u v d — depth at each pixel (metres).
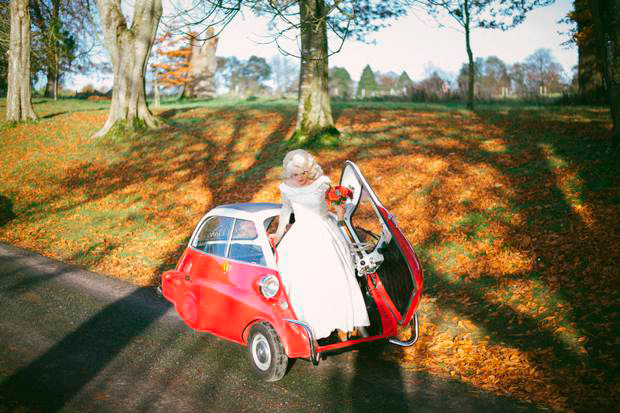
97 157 19.31
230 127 20.58
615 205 8.20
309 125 16.05
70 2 31.23
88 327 6.25
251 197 12.88
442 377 4.79
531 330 5.64
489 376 4.73
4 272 9.08
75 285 8.30
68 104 36.00
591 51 23.64
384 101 33.56
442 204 10.11
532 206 9.08
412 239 8.95
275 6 7.64
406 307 4.73
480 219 9.12
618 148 10.30
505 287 6.81
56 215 13.91
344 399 4.30
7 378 4.65
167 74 43.72
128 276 9.02
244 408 4.13
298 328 4.40
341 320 4.52
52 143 21.53
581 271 6.66
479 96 30.17
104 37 21.47
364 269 4.91
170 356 5.29
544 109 19.77
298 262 4.59
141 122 21.44
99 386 4.52
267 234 5.20
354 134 16.77
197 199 13.62
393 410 4.10
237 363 5.09
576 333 5.36
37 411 3.98
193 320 5.54
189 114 24.88
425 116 19.59
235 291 4.97
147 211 13.28
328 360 5.20
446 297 6.91
